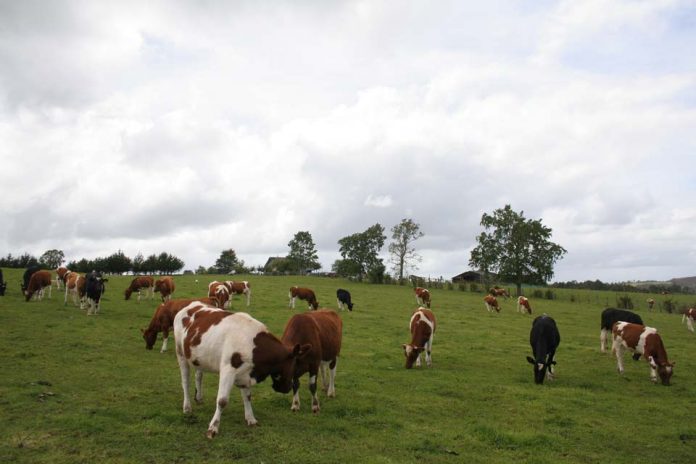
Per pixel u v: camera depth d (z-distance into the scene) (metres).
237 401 10.75
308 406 10.79
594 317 38.59
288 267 104.75
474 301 48.62
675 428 11.10
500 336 25.20
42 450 7.60
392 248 89.75
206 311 9.34
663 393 14.83
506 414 11.51
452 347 21.30
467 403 12.25
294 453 8.00
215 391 11.40
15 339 16.05
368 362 16.92
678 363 20.09
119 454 7.59
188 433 8.54
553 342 15.92
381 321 28.72
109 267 77.38
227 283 30.80
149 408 9.80
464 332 26.12
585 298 63.81
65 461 7.25
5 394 10.19
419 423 10.34
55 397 10.22
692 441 10.29
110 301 28.02
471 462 8.36
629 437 10.34
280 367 8.94
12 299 25.36
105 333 18.23
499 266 70.75
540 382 15.02
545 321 16.05
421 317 16.84
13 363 12.96
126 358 14.53
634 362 19.62
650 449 9.73
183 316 9.49
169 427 8.77
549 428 10.61
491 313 37.84
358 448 8.49
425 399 12.30
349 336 22.69
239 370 8.62
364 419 10.17
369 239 82.69
